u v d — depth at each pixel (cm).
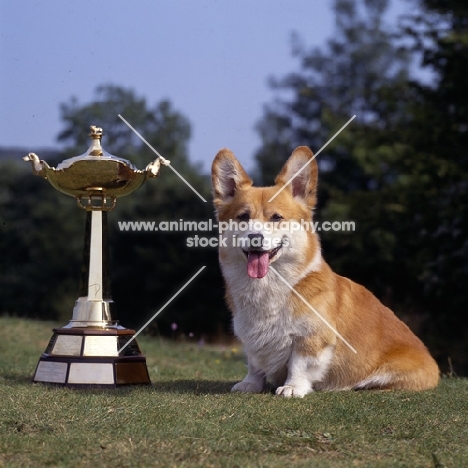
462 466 184
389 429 203
